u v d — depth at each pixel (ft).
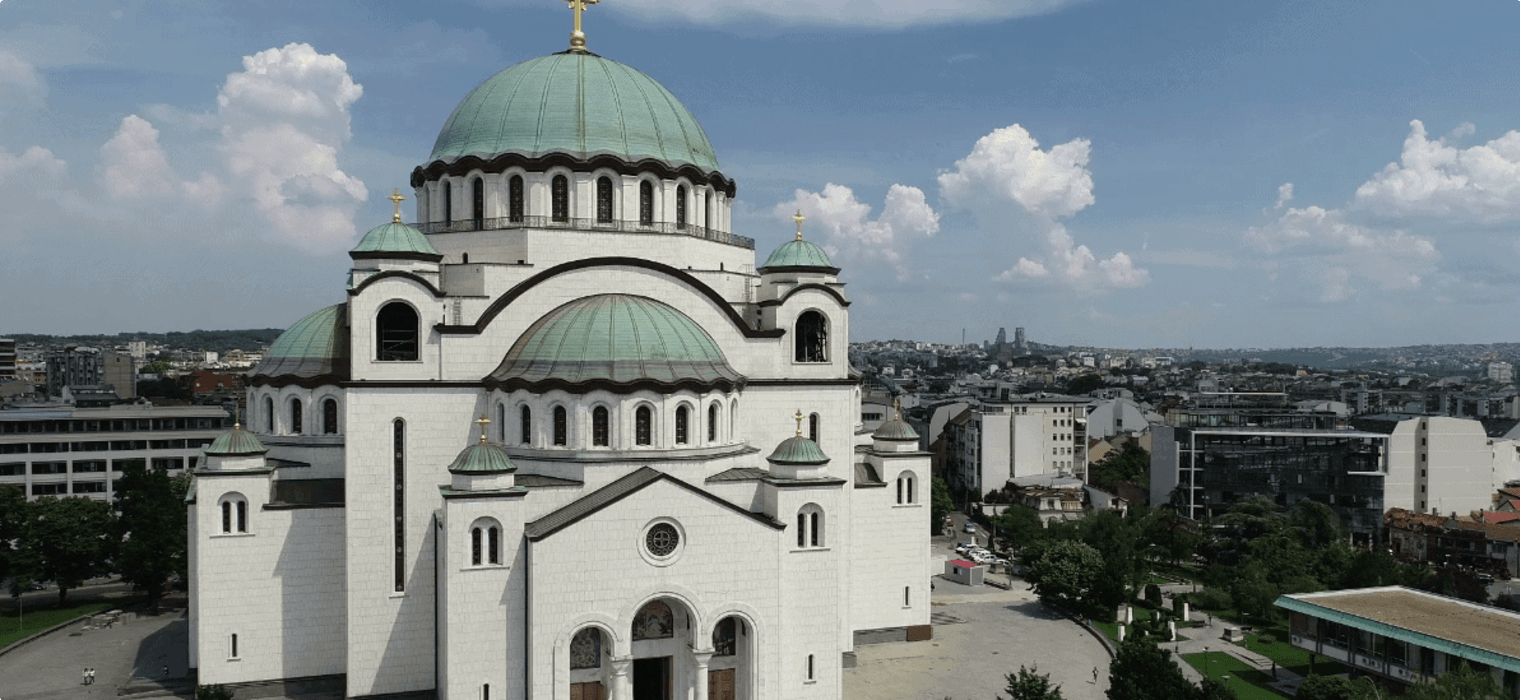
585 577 191.01
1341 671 253.85
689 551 197.47
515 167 247.29
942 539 493.77
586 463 203.92
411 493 217.36
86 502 325.01
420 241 232.53
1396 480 458.09
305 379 232.53
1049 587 308.19
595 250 247.29
